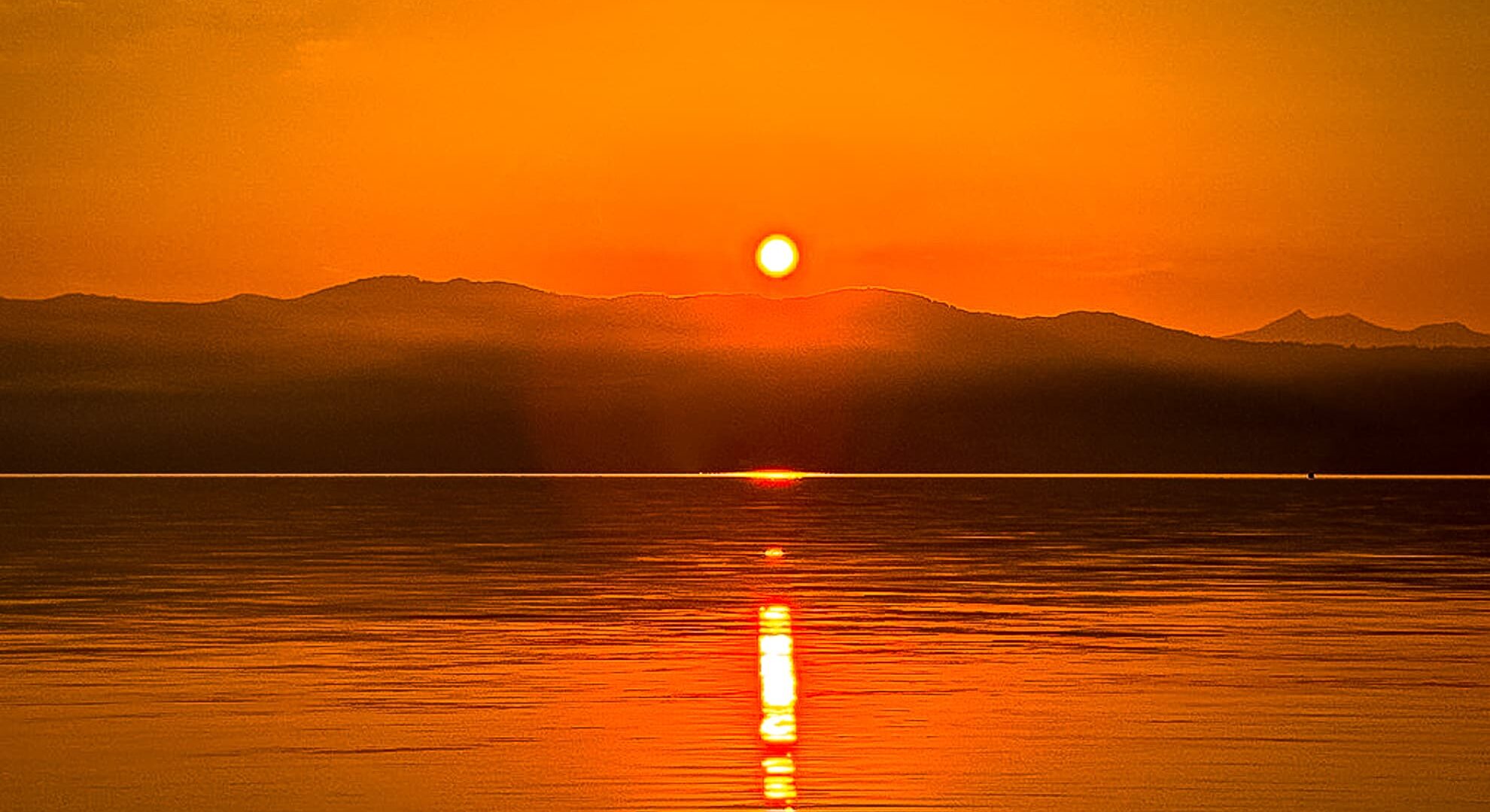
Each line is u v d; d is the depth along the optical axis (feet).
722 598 260.21
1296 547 388.57
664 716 150.41
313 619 229.86
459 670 179.52
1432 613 237.04
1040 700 159.02
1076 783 123.03
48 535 439.22
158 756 132.46
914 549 382.22
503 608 244.42
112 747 136.05
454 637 208.54
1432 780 123.54
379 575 304.91
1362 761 130.31
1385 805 116.06
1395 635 209.05
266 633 212.43
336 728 143.84
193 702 157.58
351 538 428.15
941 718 149.38
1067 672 177.27
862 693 163.32
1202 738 139.64
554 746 136.56
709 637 209.56
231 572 311.47
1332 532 458.91
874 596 263.29
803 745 136.98
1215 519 550.77
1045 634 212.23
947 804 116.57
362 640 205.77
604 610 242.58
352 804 116.67
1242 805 116.26
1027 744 137.49
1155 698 159.94
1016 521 533.96
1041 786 121.80
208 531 461.37
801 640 206.39
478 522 521.24
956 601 254.88
